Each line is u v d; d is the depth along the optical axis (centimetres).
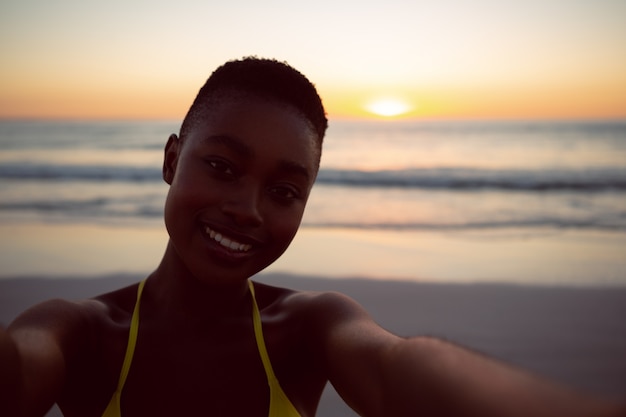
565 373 470
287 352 158
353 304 154
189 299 151
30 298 629
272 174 136
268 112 136
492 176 1931
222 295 153
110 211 1298
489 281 750
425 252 930
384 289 696
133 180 1825
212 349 150
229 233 135
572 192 1648
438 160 2661
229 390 148
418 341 97
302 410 159
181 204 138
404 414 90
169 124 5138
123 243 931
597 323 590
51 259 816
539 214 1348
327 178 1834
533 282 750
